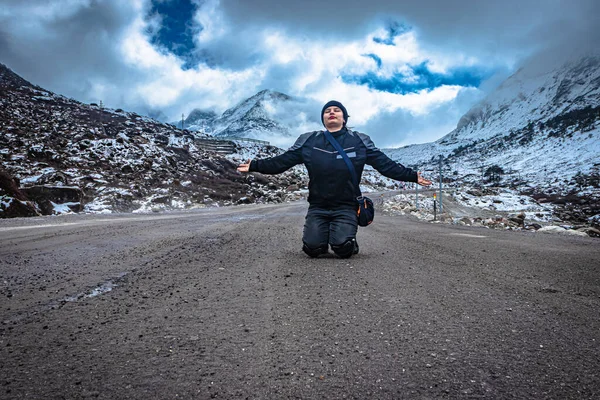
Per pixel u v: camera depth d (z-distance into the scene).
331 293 2.27
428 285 2.53
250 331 1.57
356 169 3.73
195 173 42.16
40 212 15.21
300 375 1.16
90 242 5.03
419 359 1.28
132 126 61.53
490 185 171.25
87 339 1.48
